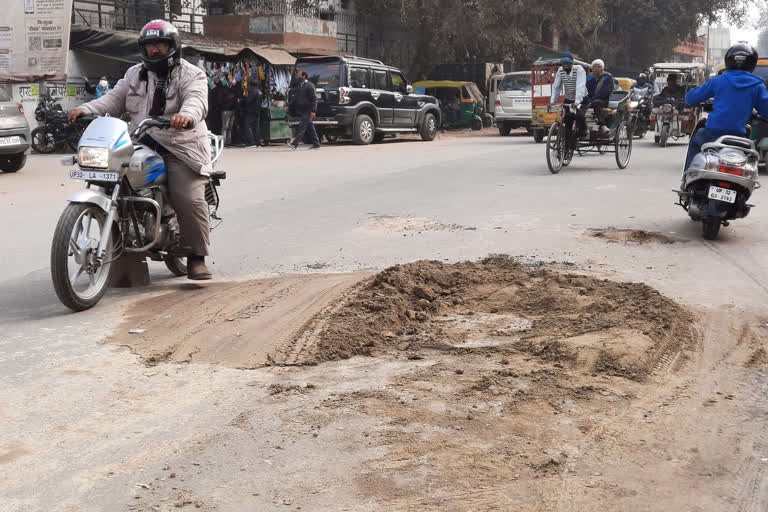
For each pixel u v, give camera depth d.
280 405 3.50
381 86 22.22
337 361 4.10
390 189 11.13
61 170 15.35
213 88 21.80
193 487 2.78
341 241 7.45
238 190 11.34
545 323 4.59
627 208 9.09
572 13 34.88
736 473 2.87
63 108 22.22
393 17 37.78
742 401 3.55
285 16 26.97
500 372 3.83
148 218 5.48
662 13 47.16
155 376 3.90
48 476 2.87
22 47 21.17
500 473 2.85
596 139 13.16
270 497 2.70
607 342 4.18
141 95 5.64
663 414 3.39
